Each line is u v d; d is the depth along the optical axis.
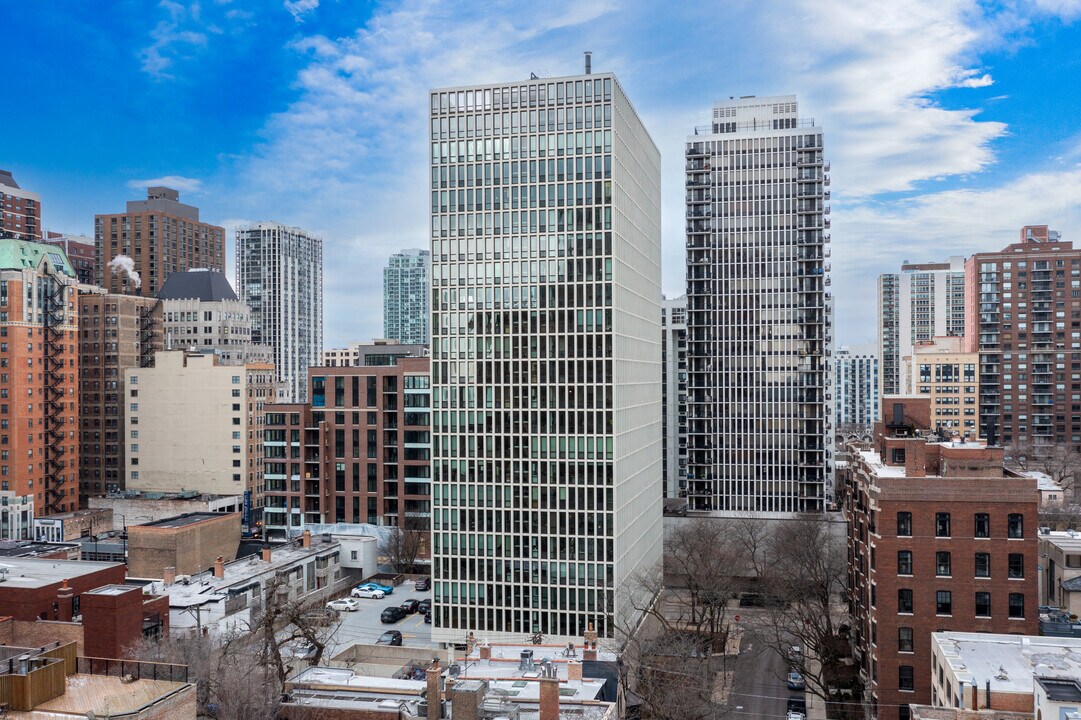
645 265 153.38
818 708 104.88
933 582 88.81
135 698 41.81
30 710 40.41
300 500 193.12
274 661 76.31
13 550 161.12
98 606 78.50
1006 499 87.56
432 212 133.12
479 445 129.00
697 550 148.38
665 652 102.75
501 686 71.50
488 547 128.25
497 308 130.00
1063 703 54.81
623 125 134.00
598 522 124.81
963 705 65.81
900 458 104.12
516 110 130.88
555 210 129.00
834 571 132.50
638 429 144.25
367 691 72.00
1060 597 113.75
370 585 160.88
